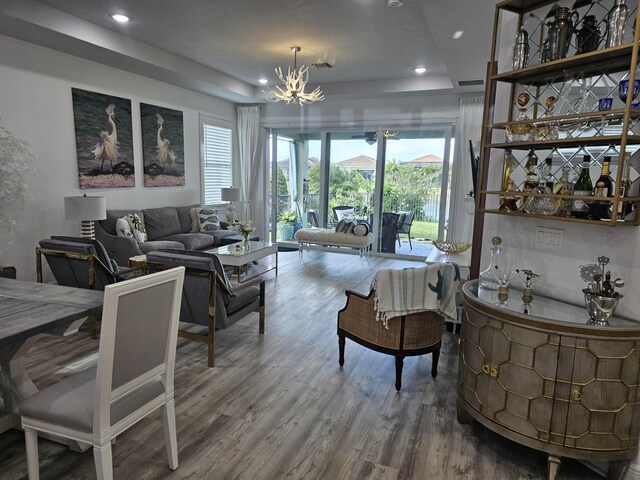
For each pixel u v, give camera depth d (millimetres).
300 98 5234
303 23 4125
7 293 2076
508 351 1958
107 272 3391
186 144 6680
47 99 4492
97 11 3922
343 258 7055
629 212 1865
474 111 6320
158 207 6176
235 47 4984
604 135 1877
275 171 8070
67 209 4227
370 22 4051
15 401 2162
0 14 3510
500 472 1986
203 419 2346
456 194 6648
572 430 1832
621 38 1788
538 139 2146
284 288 5098
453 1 3029
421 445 2166
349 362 3127
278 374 2908
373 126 7160
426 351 2768
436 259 3787
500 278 2377
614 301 1782
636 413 1807
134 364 1643
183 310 3059
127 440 2145
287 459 2027
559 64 1992
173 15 3986
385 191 7266
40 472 1909
